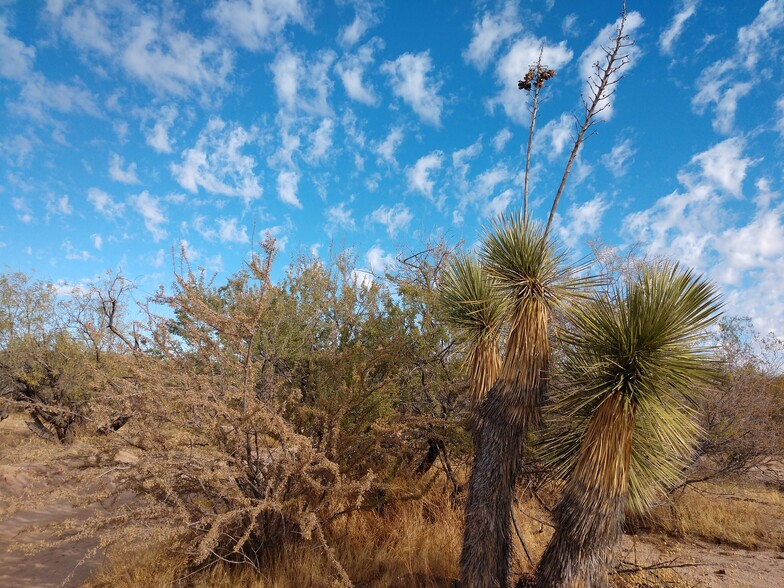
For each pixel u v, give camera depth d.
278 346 6.94
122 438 5.16
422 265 8.75
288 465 5.23
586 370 4.45
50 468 5.07
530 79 5.14
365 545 6.19
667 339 4.14
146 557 5.56
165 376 5.41
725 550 7.57
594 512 4.05
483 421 4.93
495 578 4.59
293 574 5.38
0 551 6.30
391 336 6.97
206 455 5.27
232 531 5.51
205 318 5.30
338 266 8.27
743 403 8.78
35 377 12.77
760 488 10.77
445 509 7.06
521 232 4.99
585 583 4.04
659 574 5.84
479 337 5.23
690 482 8.60
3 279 14.27
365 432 6.42
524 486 7.29
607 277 4.95
